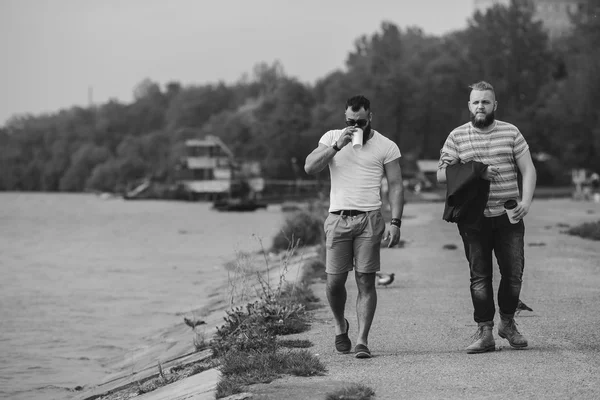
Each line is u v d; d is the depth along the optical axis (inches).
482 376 490.6
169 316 1232.2
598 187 5900.6
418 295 901.2
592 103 5551.2
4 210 7327.8
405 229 2183.8
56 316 1269.7
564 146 6013.8
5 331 1132.5
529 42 7637.8
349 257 570.6
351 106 555.8
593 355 545.3
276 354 556.7
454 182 551.5
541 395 442.9
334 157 566.3
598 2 5344.5
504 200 553.0
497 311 765.9
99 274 1971.0
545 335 625.0
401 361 544.7
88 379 834.8
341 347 582.6
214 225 4611.2
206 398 497.0
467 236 560.1
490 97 554.3
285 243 2065.7
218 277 1776.6
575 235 1752.0
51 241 3452.3
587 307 763.4
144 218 5718.5
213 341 720.3
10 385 817.5
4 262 2377.0
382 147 565.3
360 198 561.9
